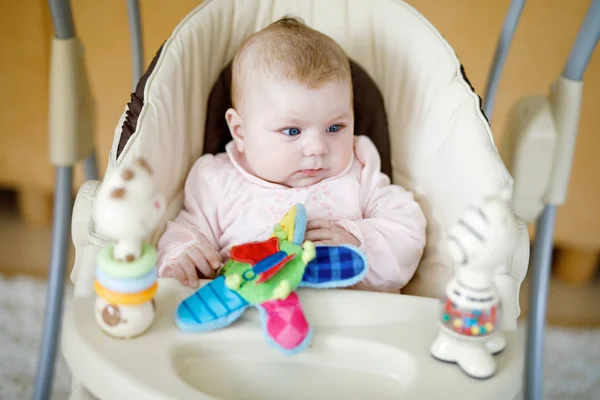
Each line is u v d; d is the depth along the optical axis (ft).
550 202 3.64
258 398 2.41
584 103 5.33
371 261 3.17
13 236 6.01
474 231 2.06
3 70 5.52
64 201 3.70
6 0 5.29
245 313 2.48
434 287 3.19
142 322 2.23
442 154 3.32
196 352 2.35
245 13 3.80
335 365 2.39
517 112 3.65
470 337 2.19
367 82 3.77
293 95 3.25
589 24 3.23
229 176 3.53
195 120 3.62
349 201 3.47
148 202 2.09
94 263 2.56
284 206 3.41
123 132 3.05
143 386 2.08
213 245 3.42
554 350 5.16
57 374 4.62
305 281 2.56
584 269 5.92
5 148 5.82
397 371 2.33
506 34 3.68
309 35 3.40
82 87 3.68
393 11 3.74
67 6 3.46
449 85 3.39
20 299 5.24
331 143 3.38
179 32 3.47
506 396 2.22
